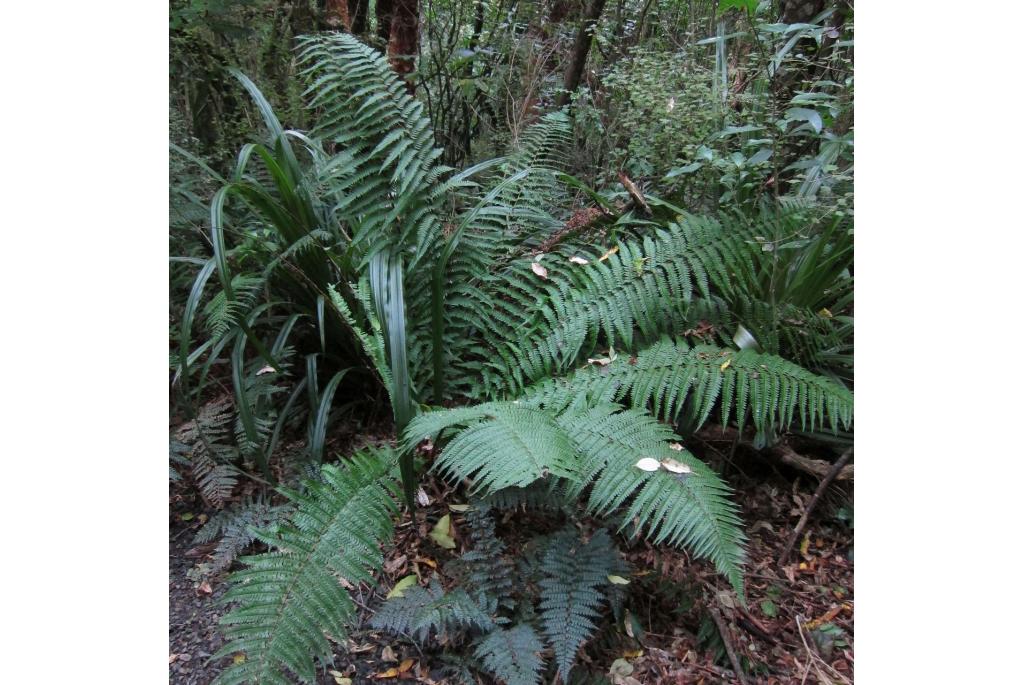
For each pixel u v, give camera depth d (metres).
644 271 1.92
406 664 1.47
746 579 1.72
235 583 1.72
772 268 2.02
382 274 1.91
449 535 1.80
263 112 2.37
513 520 1.84
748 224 1.99
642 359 1.83
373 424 2.32
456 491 1.96
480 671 1.44
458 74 3.63
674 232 1.96
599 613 1.56
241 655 1.50
